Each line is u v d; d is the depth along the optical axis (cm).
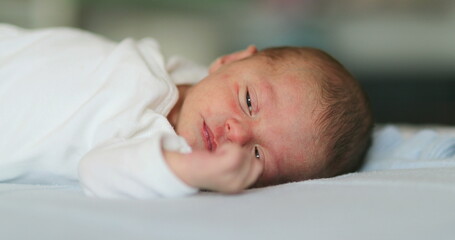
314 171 112
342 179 90
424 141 127
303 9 350
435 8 325
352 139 120
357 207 70
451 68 327
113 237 61
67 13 305
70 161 101
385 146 136
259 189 86
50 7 298
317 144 111
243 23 360
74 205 73
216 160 78
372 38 341
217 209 70
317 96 113
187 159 79
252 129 105
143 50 123
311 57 125
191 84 131
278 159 107
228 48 362
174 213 68
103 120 102
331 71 122
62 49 118
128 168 79
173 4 347
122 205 73
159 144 80
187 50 356
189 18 354
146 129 102
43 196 80
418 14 329
